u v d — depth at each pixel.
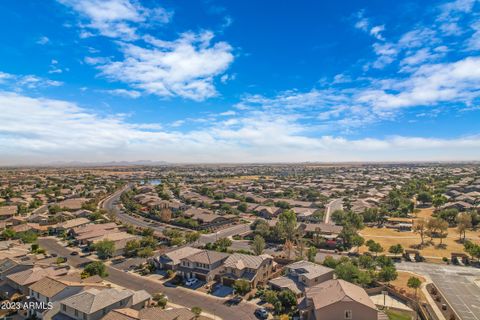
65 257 88.81
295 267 69.88
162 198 190.62
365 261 77.19
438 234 115.81
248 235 115.88
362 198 192.75
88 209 155.38
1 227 118.00
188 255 80.12
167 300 61.44
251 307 58.81
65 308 52.22
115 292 55.03
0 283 64.88
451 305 60.91
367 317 46.91
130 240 98.44
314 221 141.62
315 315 48.53
